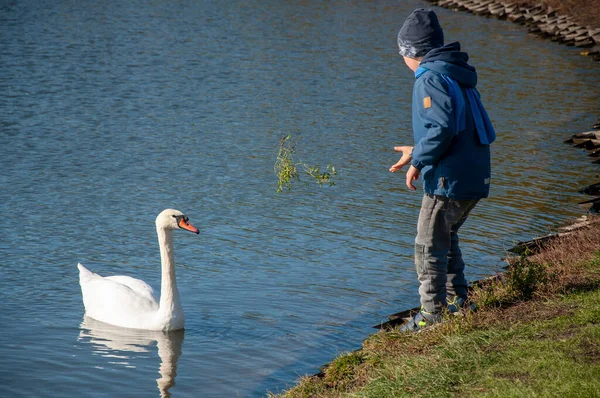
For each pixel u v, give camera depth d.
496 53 31.02
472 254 11.04
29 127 19.23
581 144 17.95
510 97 23.41
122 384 7.51
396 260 10.98
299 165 16.22
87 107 21.52
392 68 27.48
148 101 22.34
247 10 41.62
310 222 12.73
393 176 15.50
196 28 35.78
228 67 27.38
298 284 10.14
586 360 5.61
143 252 11.70
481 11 41.69
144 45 31.34
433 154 6.08
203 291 9.99
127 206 13.66
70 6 41.97
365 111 21.33
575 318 6.36
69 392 7.34
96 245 11.88
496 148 17.75
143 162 16.41
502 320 6.64
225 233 12.24
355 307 9.34
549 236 10.99
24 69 26.44
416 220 12.84
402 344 6.74
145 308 9.23
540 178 15.31
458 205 6.39
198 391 7.33
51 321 9.22
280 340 8.47
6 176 15.28
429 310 6.80
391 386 5.88
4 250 11.52
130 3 43.50
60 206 13.60
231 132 18.98
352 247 11.55
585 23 36.34
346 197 14.12
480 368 5.82
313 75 26.12
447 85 6.15
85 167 16.02
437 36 6.46
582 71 27.67
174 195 14.24
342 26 36.94
